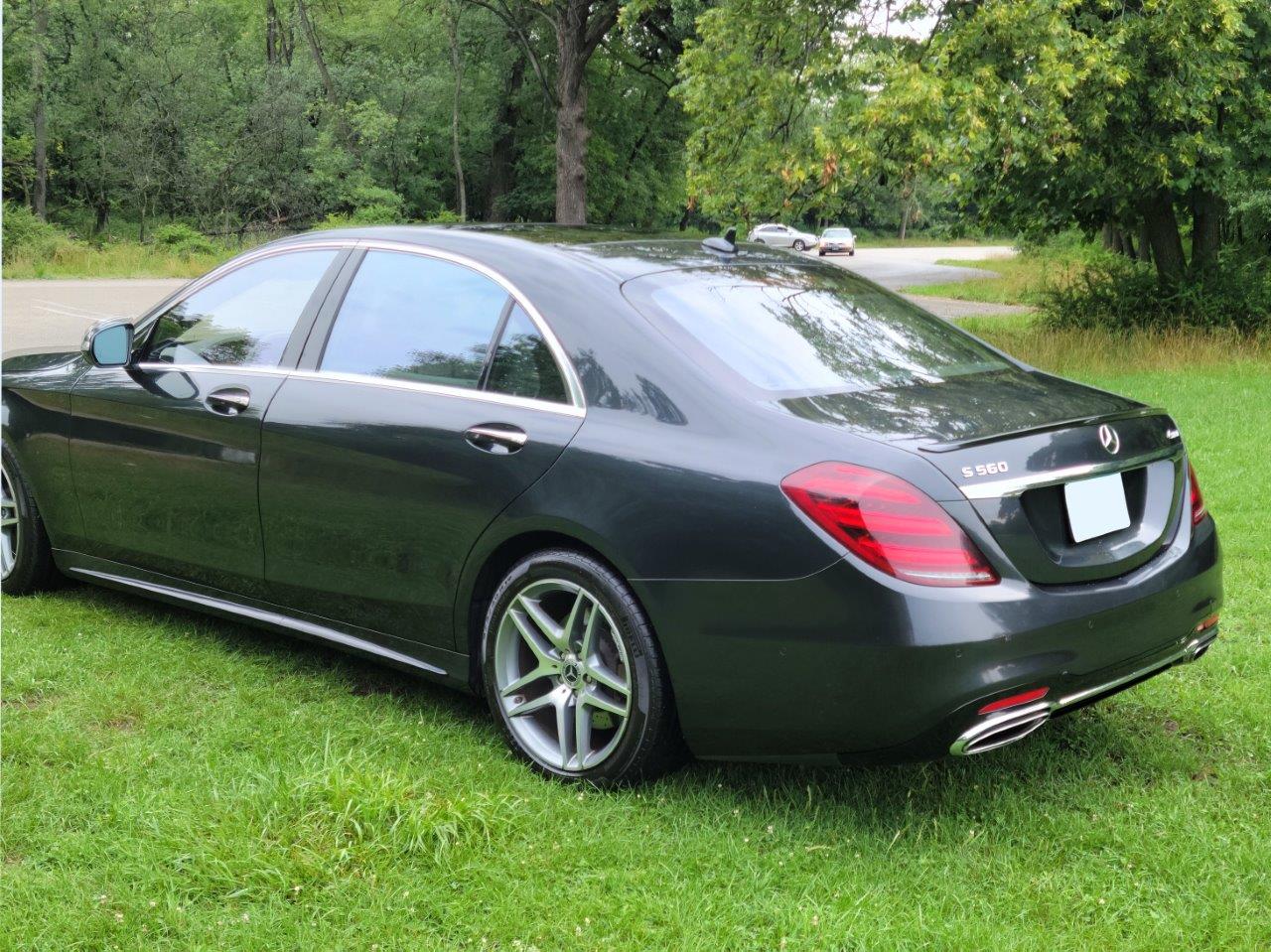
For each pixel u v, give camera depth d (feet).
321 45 182.09
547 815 9.82
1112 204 55.77
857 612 8.83
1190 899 8.60
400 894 8.43
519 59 144.56
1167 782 10.62
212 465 13.21
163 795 9.89
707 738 9.77
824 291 12.51
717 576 9.40
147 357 14.40
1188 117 51.01
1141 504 10.45
